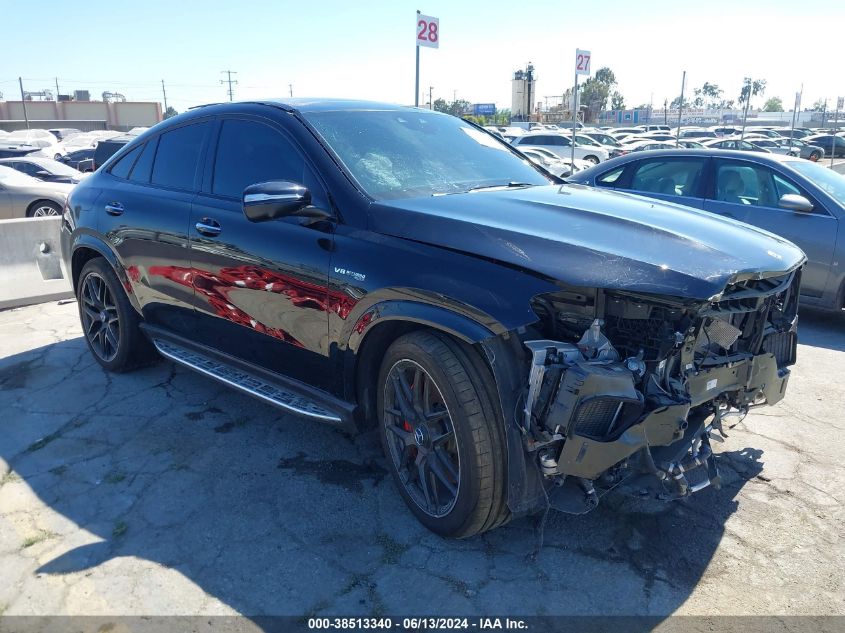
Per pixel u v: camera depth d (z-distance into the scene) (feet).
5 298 22.38
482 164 12.98
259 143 12.36
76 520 10.53
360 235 10.27
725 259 8.91
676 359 8.97
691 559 9.62
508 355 8.76
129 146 15.80
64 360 17.30
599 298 8.61
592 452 8.34
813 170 22.07
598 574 9.31
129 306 15.38
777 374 10.96
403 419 10.31
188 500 11.04
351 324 10.26
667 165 24.14
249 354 12.72
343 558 9.64
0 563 9.50
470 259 9.11
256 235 11.64
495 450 8.94
